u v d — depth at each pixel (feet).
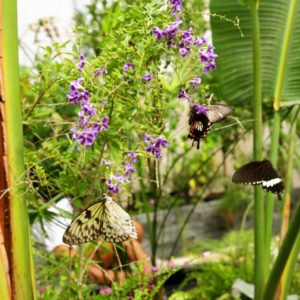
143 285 2.61
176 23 2.01
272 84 2.84
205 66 2.08
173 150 3.56
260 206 2.72
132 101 2.17
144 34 2.09
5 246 1.92
